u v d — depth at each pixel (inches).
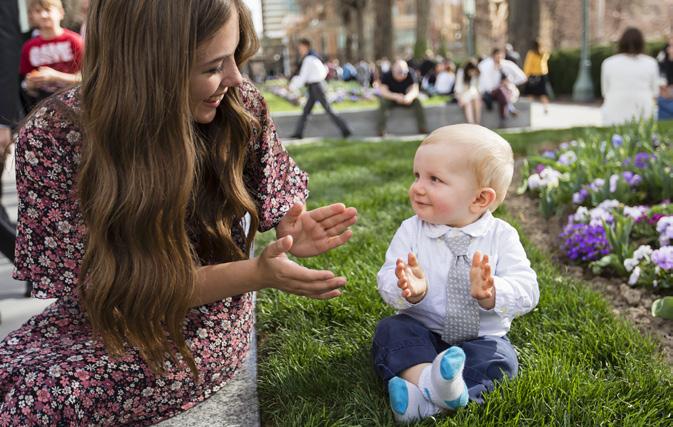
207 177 81.7
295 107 652.1
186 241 73.4
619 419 77.7
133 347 75.3
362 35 1571.1
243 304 87.0
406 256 88.7
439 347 87.1
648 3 1734.7
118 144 70.0
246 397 88.2
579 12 1782.7
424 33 1217.4
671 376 87.8
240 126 80.9
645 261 127.4
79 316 79.2
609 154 199.0
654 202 171.5
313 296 78.3
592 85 928.9
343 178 246.2
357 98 675.4
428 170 85.9
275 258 75.9
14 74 126.3
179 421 82.4
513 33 1084.5
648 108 349.1
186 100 69.5
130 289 71.3
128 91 68.3
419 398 77.7
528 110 537.0
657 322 113.2
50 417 68.4
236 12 71.2
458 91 535.5
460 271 85.3
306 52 492.4
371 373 90.0
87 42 70.9
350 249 146.2
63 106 73.7
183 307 74.3
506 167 85.4
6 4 123.8
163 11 67.0
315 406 82.6
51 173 74.4
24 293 154.7
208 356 81.8
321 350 98.0
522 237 151.9
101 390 71.9
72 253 76.2
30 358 72.2
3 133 125.9
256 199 90.0
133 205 69.7
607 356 94.4
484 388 80.6
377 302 113.2
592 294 115.2
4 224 142.3
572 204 174.9
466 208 85.5
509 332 101.4
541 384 81.9
